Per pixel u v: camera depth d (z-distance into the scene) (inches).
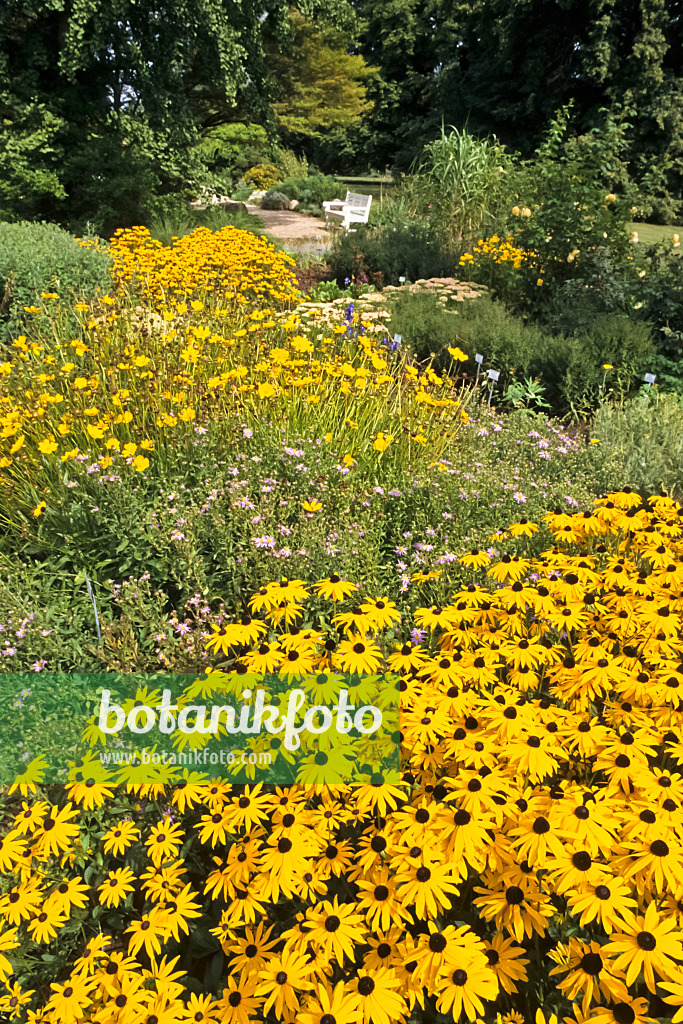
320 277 439.5
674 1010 54.6
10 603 100.1
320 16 585.3
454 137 495.8
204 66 513.0
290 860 56.6
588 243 331.9
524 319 326.3
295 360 172.2
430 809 56.7
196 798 66.3
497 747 60.6
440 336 273.4
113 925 68.5
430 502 129.6
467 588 85.2
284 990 50.4
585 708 66.2
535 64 927.0
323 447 137.5
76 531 118.6
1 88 468.4
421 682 69.7
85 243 298.0
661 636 73.3
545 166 362.3
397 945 52.3
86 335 197.3
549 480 157.8
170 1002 54.2
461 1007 48.5
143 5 460.8
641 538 94.1
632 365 254.4
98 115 507.2
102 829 73.0
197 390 147.9
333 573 103.2
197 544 113.1
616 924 48.8
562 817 54.2
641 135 914.1
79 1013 53.8
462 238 443.8
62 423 141.7
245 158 1123.9
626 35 918.4
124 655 88.6
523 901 53.2
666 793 54.9
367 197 747.4
